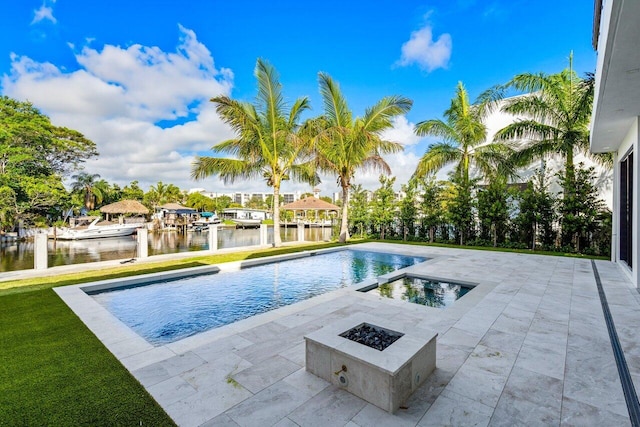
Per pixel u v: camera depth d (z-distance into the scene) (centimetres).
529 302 490
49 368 288
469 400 234
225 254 1081
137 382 262
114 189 4003
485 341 344
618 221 832
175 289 689
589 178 1023
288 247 1282
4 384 260
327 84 1316
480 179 1316
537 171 1200
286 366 288
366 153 1302
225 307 581
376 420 211
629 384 256
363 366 232
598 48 406
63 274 735
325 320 415
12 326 399
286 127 1253
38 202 2045
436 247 1234
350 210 1750
